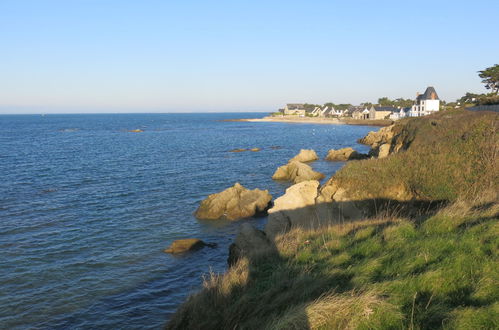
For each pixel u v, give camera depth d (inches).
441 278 270.2
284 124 6914.4
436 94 4178.2
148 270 725.9
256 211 1107.9
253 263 416.2
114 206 1178.6
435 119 1189.1
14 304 594.6
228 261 750.5
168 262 764.6
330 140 3612.2
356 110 6870.1
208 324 324.2
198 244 848.3
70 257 781.9
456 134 874.8
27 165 1977.1
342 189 791.7
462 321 221.0
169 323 372.2
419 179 742.5
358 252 358.9
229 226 1011.3
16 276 690.2
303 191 839.7
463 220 374.3
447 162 750.5
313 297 294.8
